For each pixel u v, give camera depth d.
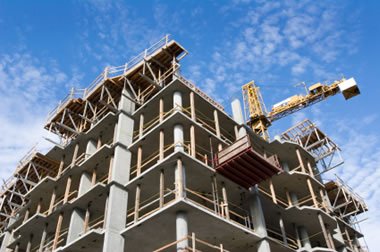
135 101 44.28
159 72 44.56
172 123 35.69
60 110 50.16
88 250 33.66
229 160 33.69
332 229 41.22
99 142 43.91
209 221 29.97
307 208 38.31
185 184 32.44
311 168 48.47
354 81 71.06
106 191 35.31
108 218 32.03
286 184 42.72
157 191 34.72
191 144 34.00
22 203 51.25
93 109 48.34
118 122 41.00
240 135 42.06
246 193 36.12
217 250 33.84
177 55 44.75
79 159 45.03
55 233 37.84
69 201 41.31
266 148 44.75
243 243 33.03
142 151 38.16
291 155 46.06
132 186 34.41
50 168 49.06
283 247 34.91
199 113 41.03
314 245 43.41
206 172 33.25
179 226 28.11
